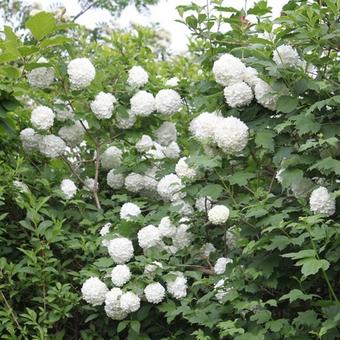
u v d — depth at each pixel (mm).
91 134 1936
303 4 1617
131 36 2258
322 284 1453
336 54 1583
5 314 1567
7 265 1614
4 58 1769
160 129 1916
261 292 1461
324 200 1352
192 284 1625
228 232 1653
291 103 1485
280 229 1373
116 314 1576
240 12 1738
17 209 1781
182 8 1743
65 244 1729
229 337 1484
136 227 1696
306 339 1301
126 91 1896
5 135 1902
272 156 1562
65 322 1708
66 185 1818
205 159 1503
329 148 1445
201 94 1745
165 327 1629
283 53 1514
